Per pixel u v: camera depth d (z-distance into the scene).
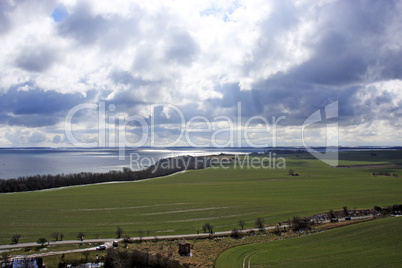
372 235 69.25
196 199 115.00
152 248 64.31
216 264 56.38
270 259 58.47
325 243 66.12
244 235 73.44
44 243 66.44
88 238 70.62
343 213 92.44
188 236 72.19
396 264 55.19
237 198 116.94
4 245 65.62
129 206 103.62
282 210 96.75
